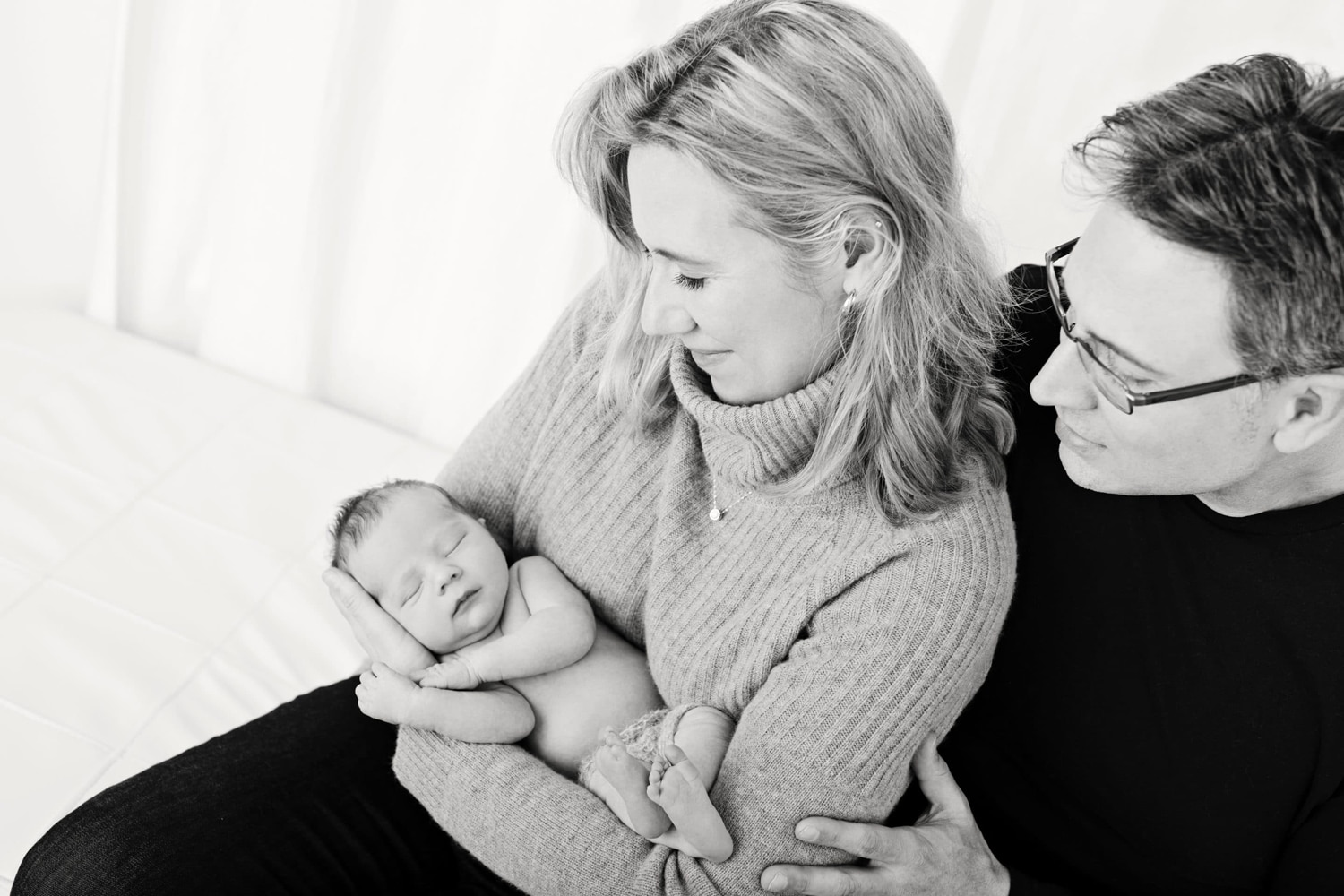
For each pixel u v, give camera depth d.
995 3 1.76
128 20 2.11
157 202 2.34
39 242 2.41
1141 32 1.72
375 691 1.27
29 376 2.20
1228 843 1.14
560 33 1.93
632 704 1.32
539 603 1.34
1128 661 1.16
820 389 1.06
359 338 2.40
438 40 2.02
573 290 2.15
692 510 1.24
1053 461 1.20
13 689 1.65
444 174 2.15
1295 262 0.84
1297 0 1.65
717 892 1.08
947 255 1.05
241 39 2.11
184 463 2.11
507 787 1.19
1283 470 1.02
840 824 1.05
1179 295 0.89
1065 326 1.00
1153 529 1.13
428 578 1.36
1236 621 1.10
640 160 0.98
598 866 1.13
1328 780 1.08
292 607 1.90
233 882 1.19
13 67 2.21
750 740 1.09
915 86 0.99
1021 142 1.84
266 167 2.19
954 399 1.11
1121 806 1.18
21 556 1.85
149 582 1.87
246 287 2.33
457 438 2.39
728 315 1.02
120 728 1.65
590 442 1.33
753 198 0.96
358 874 1.26
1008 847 1.26
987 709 1.25
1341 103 0.84
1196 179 0.86
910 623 1.06
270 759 1.30
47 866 1.17
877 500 1.10
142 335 2.49
